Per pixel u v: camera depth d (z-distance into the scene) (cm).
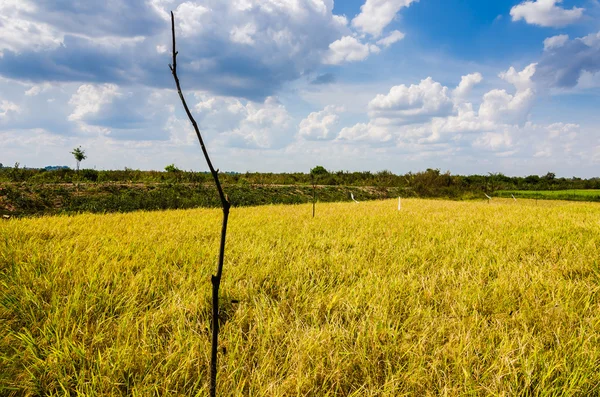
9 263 477
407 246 647
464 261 553
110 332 307
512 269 505
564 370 254
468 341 287
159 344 284
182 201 1809
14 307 342
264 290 420
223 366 255
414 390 243
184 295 380
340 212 1348
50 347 276
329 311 359
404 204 2027
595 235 748
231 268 483
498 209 1620
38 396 238
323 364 263
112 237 670
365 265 516
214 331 179
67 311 325
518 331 310
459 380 245
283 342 288
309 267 509
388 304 362
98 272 439
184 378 249
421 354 272
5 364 265
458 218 1159
